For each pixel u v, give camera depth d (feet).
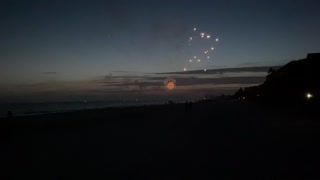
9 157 48.75
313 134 63.31
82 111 168.14
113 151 51.80
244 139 59.72
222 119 104.27
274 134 65.16
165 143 58.23
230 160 41.96
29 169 40.65
